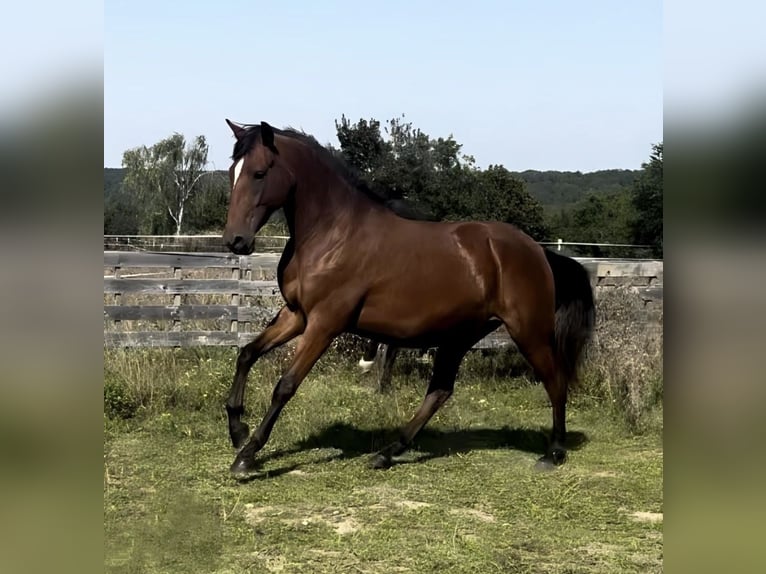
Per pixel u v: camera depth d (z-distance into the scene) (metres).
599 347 7.50
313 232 4.92
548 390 5.39
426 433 6.23
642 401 6.61
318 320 4.92
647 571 3.53
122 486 4.59
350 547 3.73
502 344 8.48
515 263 5.23
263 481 4.80
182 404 6.60
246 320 8.09
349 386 7.56
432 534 3.94
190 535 3.75
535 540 3.89
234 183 4.66
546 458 5.33
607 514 4.34
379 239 5.00
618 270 9.03
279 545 3.74
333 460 5.34
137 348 7.60
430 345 5.20
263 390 6.78
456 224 5.30
